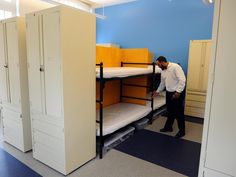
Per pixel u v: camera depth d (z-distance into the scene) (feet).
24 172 7.24
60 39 6.26
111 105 13.41
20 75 8.11
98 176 7.10
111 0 18.29
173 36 16.48
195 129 12.03
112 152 8.93
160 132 11.46
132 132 11.12
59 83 6.59
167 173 7.38
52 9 6.35
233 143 5.27
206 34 15.05
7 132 9.48
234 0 4.78
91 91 7.68
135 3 17.98
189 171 7.52
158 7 16.85
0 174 7.08
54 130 7.09
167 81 10.71
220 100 5.30
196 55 13.91
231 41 4.94
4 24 8.32
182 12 15.81
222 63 5.14
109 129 8.86
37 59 7.18
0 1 13.07
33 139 8.07
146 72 11.96
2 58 8.82
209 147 5.68
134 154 8.78
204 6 14.82
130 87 14.11
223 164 5.52
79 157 7.52
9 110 9.05
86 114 7.57
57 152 7.16
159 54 17.38
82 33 6.96
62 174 7.16
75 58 6.81
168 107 11.12
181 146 9.63
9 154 8.54
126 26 18.83
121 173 7.32
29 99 8.16
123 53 13.91
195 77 14.16
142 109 12.44
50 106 7.07
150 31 17.54
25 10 14.60
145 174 7.29
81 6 18.72
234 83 5.04
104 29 20.35
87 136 7.76
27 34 7.35
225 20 4.95
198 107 14.37
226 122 5.30
